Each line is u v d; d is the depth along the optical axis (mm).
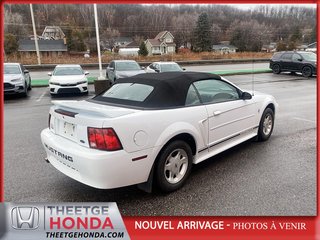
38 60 29297
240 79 17844
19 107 9547
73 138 3104
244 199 3166
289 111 7777
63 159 3100
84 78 12234
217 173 3795
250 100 4527
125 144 2846
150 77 3750
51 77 12312
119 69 13641
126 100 3494
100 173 2768
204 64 31969
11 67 12195
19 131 6277
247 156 4363
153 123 3059
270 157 4316
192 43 53594
